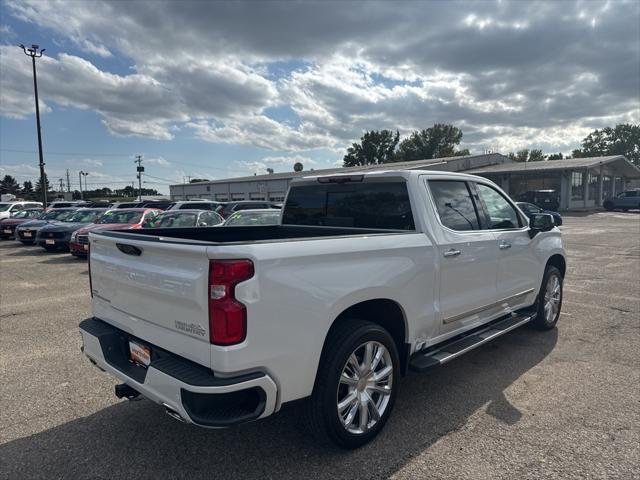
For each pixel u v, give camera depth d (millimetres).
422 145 90062
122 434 3357
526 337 5547
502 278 4633
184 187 63188
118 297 3223
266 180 50781
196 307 2508
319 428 2936
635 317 6410
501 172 41312
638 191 38531
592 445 3137
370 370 3188
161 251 2732
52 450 3150
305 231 4707
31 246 18203
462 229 4195
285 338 2621
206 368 2529
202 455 3070
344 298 2918
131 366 3113
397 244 3385
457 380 4285
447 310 3850
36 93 30188
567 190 39688
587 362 4703
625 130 94250
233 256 2432
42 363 4828
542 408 3697
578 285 8703
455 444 3170
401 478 2801
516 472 2842
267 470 2891
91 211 17625
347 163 98125
